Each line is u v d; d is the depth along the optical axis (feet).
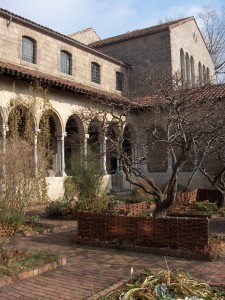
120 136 35.22
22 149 34.91
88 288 18.52
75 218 41.86
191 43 101.24
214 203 50.03
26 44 67.62
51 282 19.47
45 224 37.40
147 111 68.49
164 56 89.40
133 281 17.81
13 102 52.75
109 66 87.76
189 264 23.00
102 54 84.48
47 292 17.98
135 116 71.20
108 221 28.27
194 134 31.63
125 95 80.89
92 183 44.34
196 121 34.32
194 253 24.31
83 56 80.18
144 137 70.38
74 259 24.39
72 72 77.00
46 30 70.28
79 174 45.39
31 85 54.90
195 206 47.11
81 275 20.75
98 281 19.65
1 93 51.34
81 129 63.77
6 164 33.60
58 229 35.76
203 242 24.79
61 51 75.25
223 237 29.63
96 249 27.20
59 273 21.11
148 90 79.00
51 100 59.41
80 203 42.45
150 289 15.55
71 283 19.31
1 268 20.27
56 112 60.18
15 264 20.99
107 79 86.74
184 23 97.40
